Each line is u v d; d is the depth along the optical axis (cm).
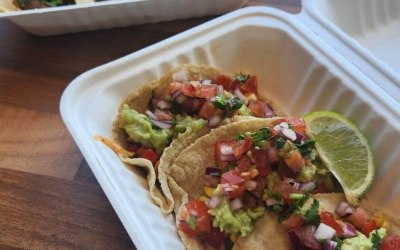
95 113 23
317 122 25
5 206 24
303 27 26
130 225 19
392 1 33
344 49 25
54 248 23
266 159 23
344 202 23
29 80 29
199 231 22
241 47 28
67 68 30
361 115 24
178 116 25
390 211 24
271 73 28
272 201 22
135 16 31
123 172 22
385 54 32
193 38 26
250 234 22
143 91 25
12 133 27
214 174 23
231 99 25
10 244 23
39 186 25
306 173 22
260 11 27
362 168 24
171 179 23
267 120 24
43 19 29
